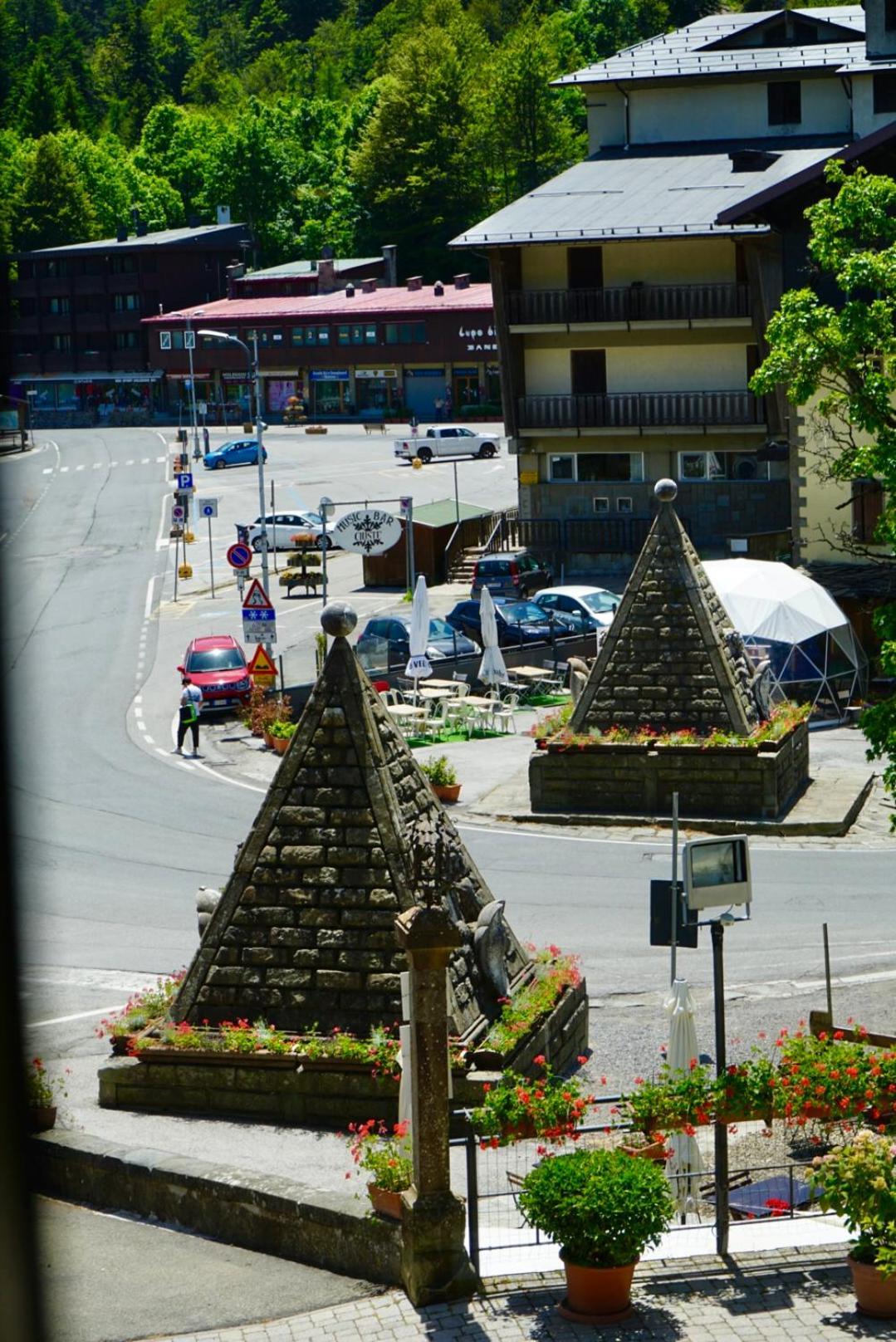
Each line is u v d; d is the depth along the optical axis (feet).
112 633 294.87
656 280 300.61
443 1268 70.49
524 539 313.73
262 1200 77.30
